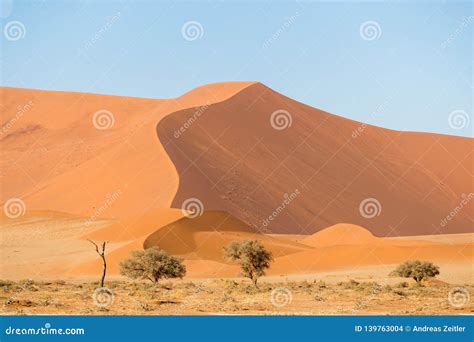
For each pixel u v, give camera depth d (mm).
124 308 29734
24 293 39906
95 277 65250
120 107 182125
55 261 74250
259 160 132375
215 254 78000
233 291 42219
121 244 82125
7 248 83562
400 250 74062
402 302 34156
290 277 64125
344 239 90500
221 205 108000
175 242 78375
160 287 47656
